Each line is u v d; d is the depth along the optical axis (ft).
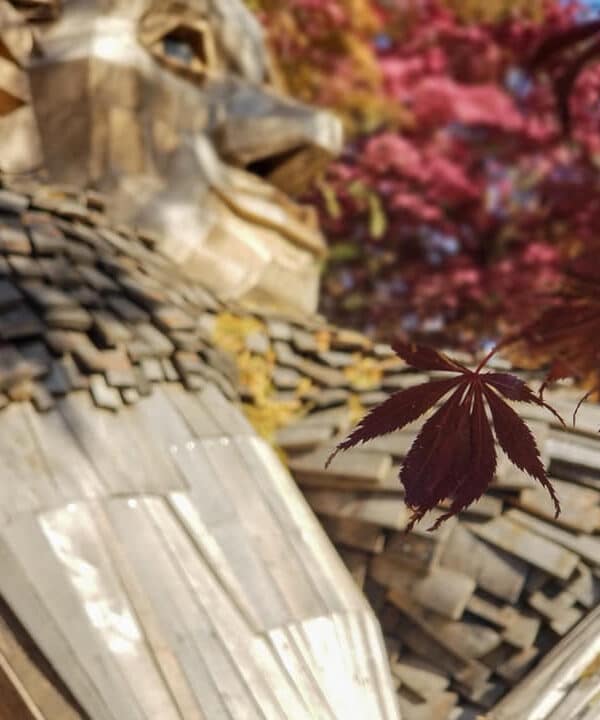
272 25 28.45
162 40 14.33
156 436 10.07
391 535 11.25
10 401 9.37
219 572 9.27
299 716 8.51
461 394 4.44
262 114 14.55
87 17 13.92
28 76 13.74
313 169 15.08
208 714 8.07
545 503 11.14
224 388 11.90
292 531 10.46
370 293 31.37
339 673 9.18
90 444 9.43
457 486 4.39
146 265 12.57
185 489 9.81
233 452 10.77
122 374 10.24
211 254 13.82
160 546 9.03
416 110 30.40
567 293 3.98
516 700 9.98
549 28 29.86
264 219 14.34
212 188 14.02
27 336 9.85
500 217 30.19
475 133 30.71
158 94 13.92
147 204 13.52
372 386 13.35
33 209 11.92
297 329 13.79
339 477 11.69
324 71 29.71
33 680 7.91
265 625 9.04
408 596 10.91
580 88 18.04
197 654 8.42
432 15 30.42
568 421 11.95
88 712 7.74
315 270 15.31
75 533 8.62
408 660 10.80
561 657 10.11
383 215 30.94
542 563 10.68
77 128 13.57
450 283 30.09
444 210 31.27
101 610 8.25
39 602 8.11
